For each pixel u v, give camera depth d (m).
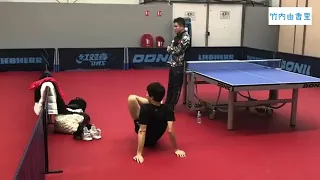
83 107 5.42
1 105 6.14
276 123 5.30
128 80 8.85
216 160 3.88
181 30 5.49
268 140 4.54
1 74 9.59
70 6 10.90
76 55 10.38
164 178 3.42
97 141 4.43
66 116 4.73
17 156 3.92
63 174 3.49
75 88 7.75
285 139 4.59
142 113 3.83
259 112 5.92
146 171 3.58
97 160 3.84
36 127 2.58
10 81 8.55
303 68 9.02
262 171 3.61
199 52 11.32
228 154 4.05
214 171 3.60
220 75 5.36
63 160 3.83
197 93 7.18
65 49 10.27
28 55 10.09
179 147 4.25
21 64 10.09
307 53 10.62
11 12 10.56
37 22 10.77
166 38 11.73
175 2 11.73
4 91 7.35
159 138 4.25
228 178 3.44
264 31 12.58
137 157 3.84
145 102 4.09
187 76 5.89
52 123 5.01
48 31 10.90
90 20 11.11
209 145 4.34
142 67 10.91
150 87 3.80
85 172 3.54
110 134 4.70
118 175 3.48
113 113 5.73
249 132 4.86
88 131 4.48
